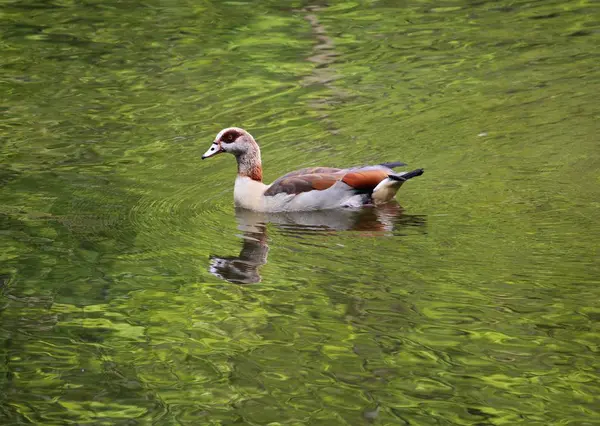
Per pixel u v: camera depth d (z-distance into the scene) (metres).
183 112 18.62
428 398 9.33
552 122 17.14
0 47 22.41
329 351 10.23
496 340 10.34
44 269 12.49
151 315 11.18
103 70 20.92
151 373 9.95
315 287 11.75
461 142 16.61
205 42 22.55
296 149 16.77
